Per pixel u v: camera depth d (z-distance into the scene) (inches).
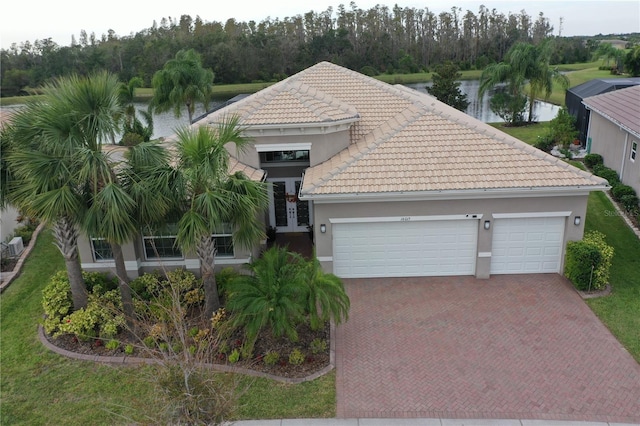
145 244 713.6
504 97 1775.3
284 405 498.0
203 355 452.8
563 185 673.0
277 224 912.9
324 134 789.9
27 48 3624.5
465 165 714.8
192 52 1883.6
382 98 935.7
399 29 4473.4
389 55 3907.5
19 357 587.8
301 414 486.9
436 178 696.4
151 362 561.9
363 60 3777.1
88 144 545.3
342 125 803.4
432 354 569.9
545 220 712.4
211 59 3410.4
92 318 612.7
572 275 691.4
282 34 4293.8
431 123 789.2
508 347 577.9
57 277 701.3
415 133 773.3
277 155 867.4
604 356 558.3
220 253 723.4
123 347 591.8
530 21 4982.8
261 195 585.6
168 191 555.2
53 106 523.5
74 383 540.7
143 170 561.0
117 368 554.3
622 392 503.8
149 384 529.3
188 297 665.6
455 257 737.6
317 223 716.7
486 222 706.2
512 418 474.9
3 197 579.5
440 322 629.9
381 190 682.8
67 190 531.8
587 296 676.1
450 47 4490.7
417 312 653.3
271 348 578.9
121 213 535.2
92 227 550.3
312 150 800.9
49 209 528.4
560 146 1328.7
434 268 744.3
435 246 732.7
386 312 655.8
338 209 709.3
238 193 567.5
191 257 713.6
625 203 916.6
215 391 378.0
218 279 688.4
